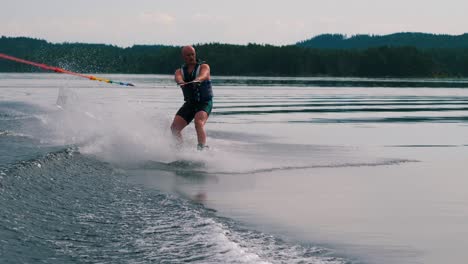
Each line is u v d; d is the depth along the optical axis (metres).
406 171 7.91
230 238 4.43
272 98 27.25
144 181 6.73
